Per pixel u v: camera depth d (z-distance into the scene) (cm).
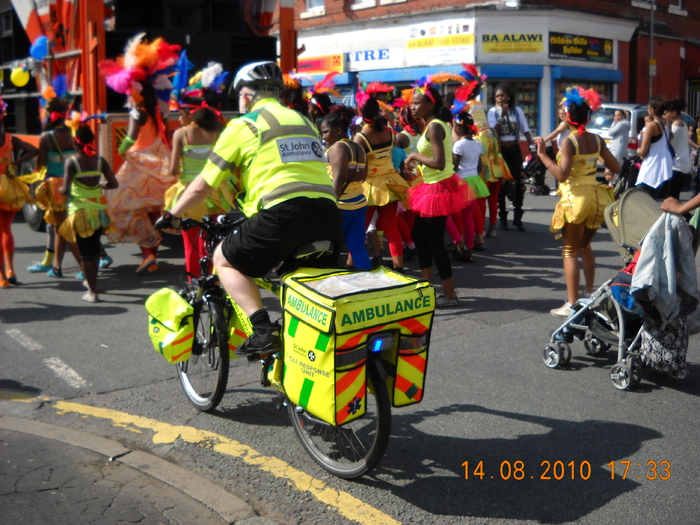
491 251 934
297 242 352
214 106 694
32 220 1064
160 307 427
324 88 705
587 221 590
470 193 672
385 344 327
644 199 471
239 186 423
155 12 980
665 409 435
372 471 363
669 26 2672
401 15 2223
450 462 371
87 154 664
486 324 613
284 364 345
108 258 841
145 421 425
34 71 1004
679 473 359
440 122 624
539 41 2119
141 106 777
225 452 386
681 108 899
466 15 2083
